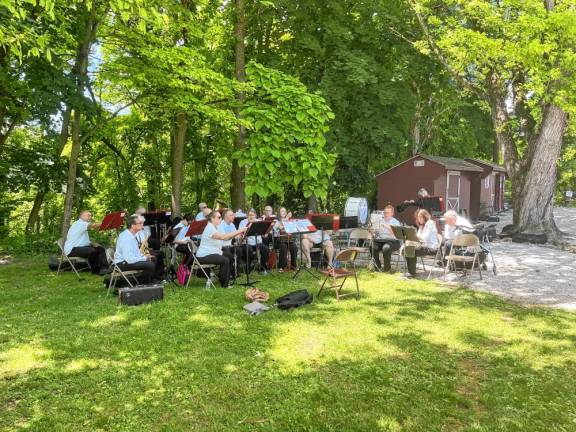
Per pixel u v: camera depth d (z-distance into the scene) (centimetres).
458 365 439
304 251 957
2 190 1460
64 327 536
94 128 1039
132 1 456
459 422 337
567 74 1248
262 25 1561
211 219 773
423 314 607
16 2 434
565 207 3350
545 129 1428
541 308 650
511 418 343
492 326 557
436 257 992
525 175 1517
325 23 1477
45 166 1459
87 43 940
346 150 1573
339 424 330
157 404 356
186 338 501
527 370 427
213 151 1961
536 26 1168
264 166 1012
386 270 947
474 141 2719
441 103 2459
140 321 563
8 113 1258
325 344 487
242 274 888
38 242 1261
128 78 1019
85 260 902
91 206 2042
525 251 1226
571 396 378
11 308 623
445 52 1650
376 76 1603
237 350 468
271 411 348
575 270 947
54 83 845
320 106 1047
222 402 361
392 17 1614
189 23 1148
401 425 331
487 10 1335
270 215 1020
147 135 1794
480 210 2156
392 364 437
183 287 769
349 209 1623
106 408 349
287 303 632
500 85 1597
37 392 372
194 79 1050
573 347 488
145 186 2044
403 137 1669
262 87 1105
